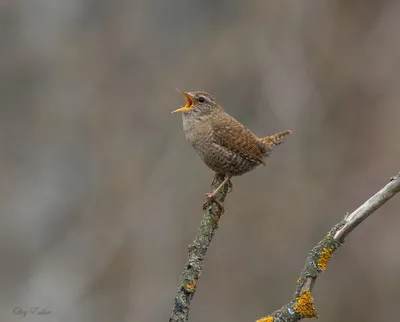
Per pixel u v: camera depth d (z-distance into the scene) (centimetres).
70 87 1623
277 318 493
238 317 1254
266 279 1287
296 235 1330
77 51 1666
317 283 1303
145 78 1612
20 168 1549
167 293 1266
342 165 1480
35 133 1585
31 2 1692
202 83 1549
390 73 1622
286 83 1501
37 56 1659
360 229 1372
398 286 1295
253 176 1380
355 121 1559
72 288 1306
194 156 1412
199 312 1254
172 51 1644
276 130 1442
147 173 1436
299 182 1389
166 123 1509
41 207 1498
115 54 1655
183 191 1372
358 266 1327
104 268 1316
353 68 1625
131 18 1689
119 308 1273
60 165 1535
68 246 1401
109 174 1465
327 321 1278
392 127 1533
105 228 1389
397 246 1338
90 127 1568
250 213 1343
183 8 1680
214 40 1622
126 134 1529
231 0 1664
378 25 1692
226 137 743
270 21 1606
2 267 1421
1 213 1489
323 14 1662
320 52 1634
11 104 1616
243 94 1520
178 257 1303
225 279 1283
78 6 1703
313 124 1480
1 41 1661
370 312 1287
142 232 1338
